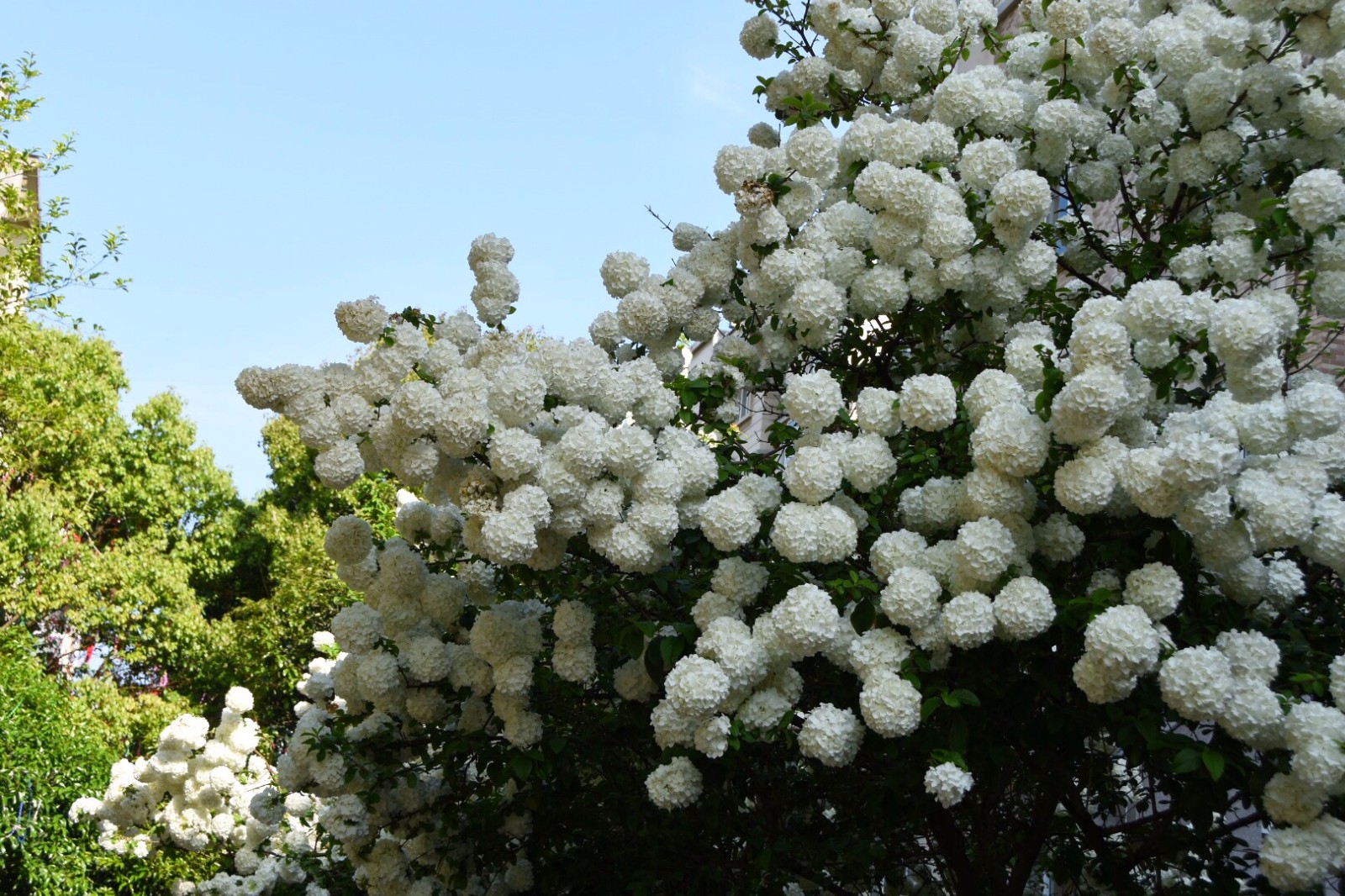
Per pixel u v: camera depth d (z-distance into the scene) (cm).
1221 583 333
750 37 503
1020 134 441
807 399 352
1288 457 322
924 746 333
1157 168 453
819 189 408
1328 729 271
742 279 434
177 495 1762
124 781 848
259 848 762
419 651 430
